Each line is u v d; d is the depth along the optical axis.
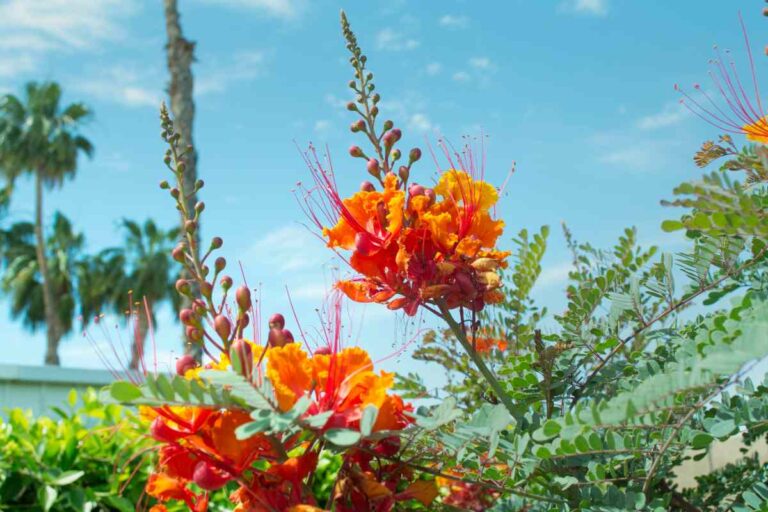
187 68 13.47
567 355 2.58
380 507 1.85
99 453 5.13
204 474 1.75
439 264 2.20
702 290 2.30
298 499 1.77
